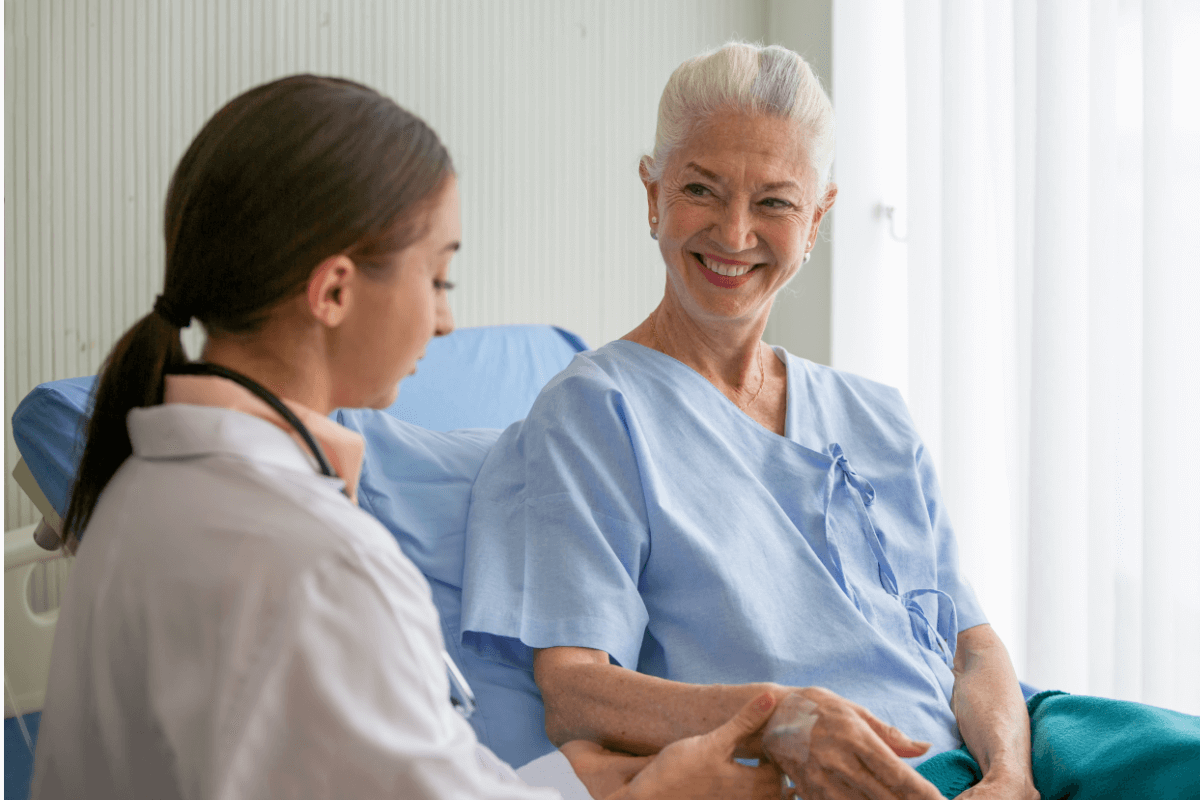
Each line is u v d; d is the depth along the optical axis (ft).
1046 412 7.80
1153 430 7.14
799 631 4.21
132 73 7.23
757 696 3.38
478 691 4.17
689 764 3.30
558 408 4.50
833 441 4.92
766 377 5.10
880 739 3.19
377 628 2.15
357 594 2.14
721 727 3.36
